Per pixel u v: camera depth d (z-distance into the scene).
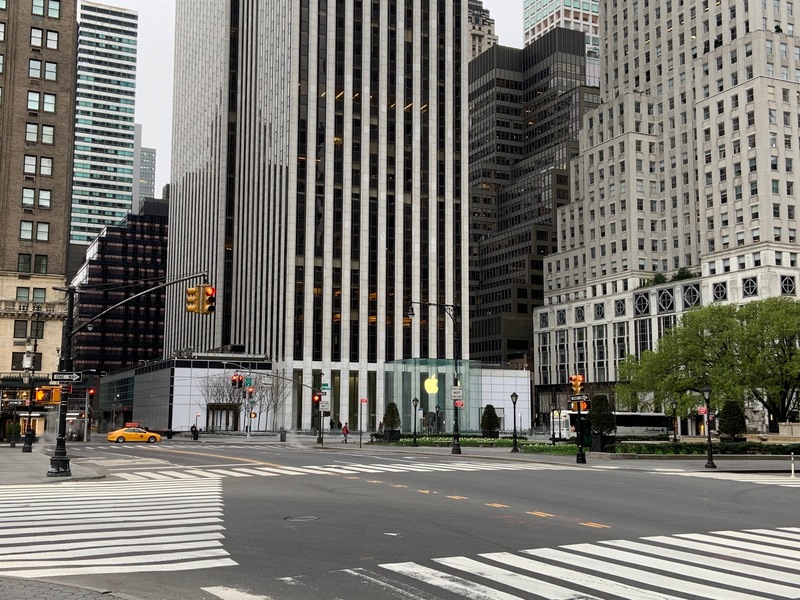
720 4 119.94
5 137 78.50
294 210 110.31
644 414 84.12
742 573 11.73
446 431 81.31
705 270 110.94
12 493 23.38
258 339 118.75
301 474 30.52
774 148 105.31
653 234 129.75
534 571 11.72
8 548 13.73
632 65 139.50
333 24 116.38
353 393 109.12
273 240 115.25
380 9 119.94
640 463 39.47
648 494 23.34
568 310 142.75
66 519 17.33
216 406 105.06
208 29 155.50
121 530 15.70
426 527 16.11
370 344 111.12
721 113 111.94
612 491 24.05
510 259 186.25
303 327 108.06
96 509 19.12
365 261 112.56
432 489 24.25
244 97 137.12
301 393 106.69
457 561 12.48
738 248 105.62
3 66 79.31
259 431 104.12
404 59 120.38
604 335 132.50
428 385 81.31
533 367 159.50
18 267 77.69
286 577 11.32
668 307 116.88
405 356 112.50
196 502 20.59
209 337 137.62
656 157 131.62
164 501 20.88
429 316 115.00
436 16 123.56
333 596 10.18
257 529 15.79
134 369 125.75
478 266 198.00
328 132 113.56
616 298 129.38
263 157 123.31
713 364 63.41
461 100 123.88
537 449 49.22
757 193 104.69
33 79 80.38
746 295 103.31
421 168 118.75
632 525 16.78
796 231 104.81
